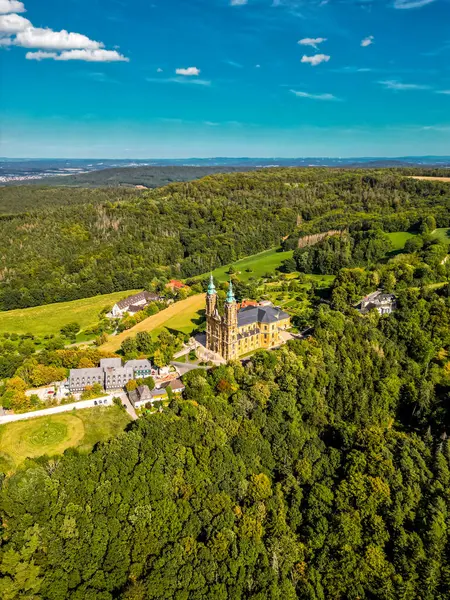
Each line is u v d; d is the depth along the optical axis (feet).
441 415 556.92
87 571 365.40
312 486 460.96
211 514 415.03
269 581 383.04
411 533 412.36
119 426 500.33
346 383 591.78
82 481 406.21
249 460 468.75
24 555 350.23
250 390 541.34
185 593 361.71
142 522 390.83
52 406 534.78
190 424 473.26
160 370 627.05
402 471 468.34
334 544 411.75
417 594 379.14
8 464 443.32
